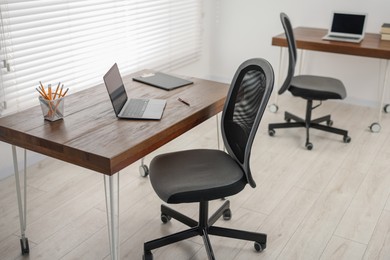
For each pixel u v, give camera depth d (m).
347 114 4.27
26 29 2.89
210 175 2.09
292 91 3.56
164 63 4.34
